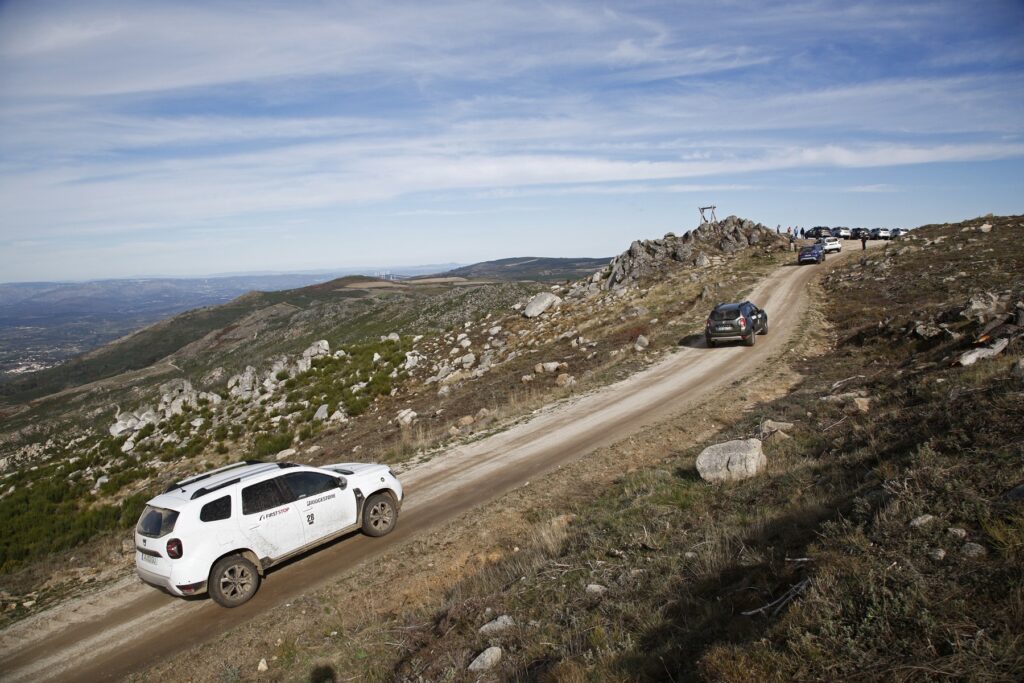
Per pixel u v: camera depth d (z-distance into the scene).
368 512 10.26
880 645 3.91
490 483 12.91
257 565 8.54
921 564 4.70
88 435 39.09
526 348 32.81
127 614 8.88
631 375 21.80
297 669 6.91
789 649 4.15
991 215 51.81
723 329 23.56
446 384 29.16
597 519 9.65
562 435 15.83
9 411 130.62
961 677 3.44
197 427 30.67
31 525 20.89
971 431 7.64
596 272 53.22
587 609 6.45
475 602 7.54
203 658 7.28
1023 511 4.97
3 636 8.72
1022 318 14.11
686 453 12.90
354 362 37.78
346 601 8.35
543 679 5.12
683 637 5.13
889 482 6.67
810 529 6.59
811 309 29.23
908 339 18.34
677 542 7.69
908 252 39.16
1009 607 3.88
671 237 56.81
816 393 15.34
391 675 6.47
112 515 19.94
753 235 57.53
